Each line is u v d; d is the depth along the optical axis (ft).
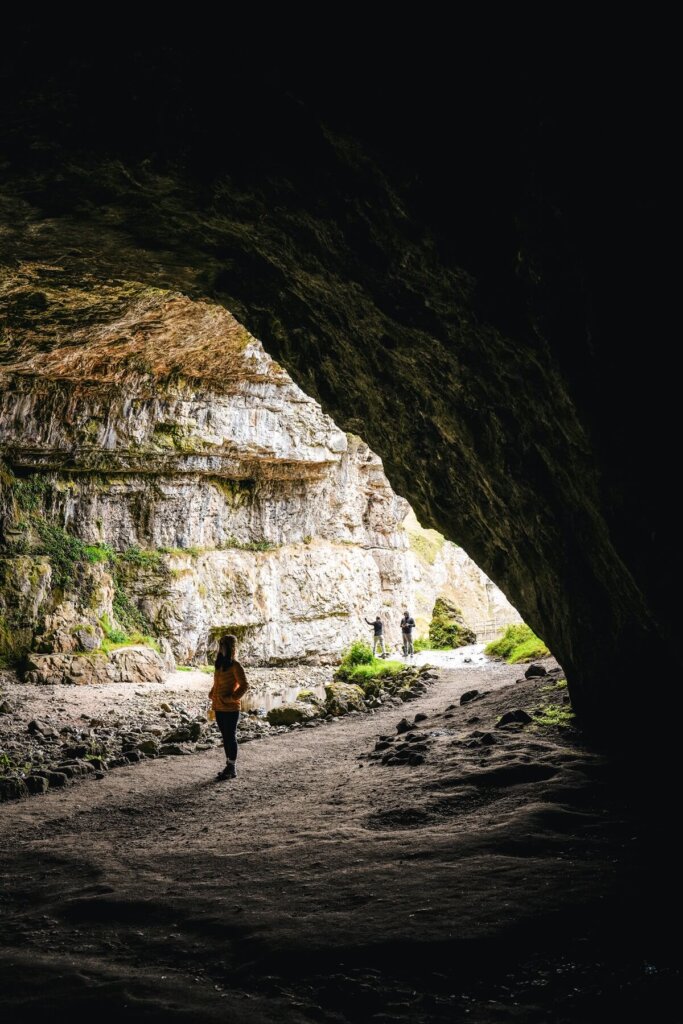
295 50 16.48
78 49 17.66
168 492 91.71
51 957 13.17
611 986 10.48
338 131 17.70
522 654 69.26
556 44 12.94
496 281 17.72
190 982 11.81
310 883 16.11
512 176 15.60
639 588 17.78
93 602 80.43
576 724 27.66
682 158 12.20
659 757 22.68
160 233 27.12
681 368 13.87
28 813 26.55
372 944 12.45
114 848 21.25
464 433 24.58
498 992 10.66
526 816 18.70
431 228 18.01
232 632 93.71
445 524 31.14
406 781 24.71
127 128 20.66
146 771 33.55
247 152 20.65
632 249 13.67
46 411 80.33
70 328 60.95
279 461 99.66
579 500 20.20
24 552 79.97
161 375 85.10
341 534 107.86
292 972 11.80
